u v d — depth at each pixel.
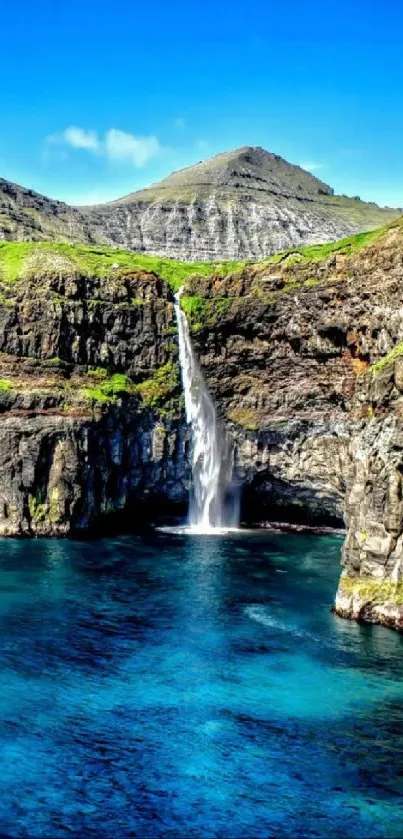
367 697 41.22
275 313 86.38
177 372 97.31
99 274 96.38
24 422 84.56
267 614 55.25
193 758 34.84
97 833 29.50
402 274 74.50
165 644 48.50
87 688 41.62
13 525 82.81
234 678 43.38
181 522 97.12
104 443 88.88
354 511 56.84
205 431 95.19
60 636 49.38
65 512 84.25
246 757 35.00
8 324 89.62
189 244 195.62
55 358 90.12
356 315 79.62
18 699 40.06
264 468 91.50
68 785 32.56
